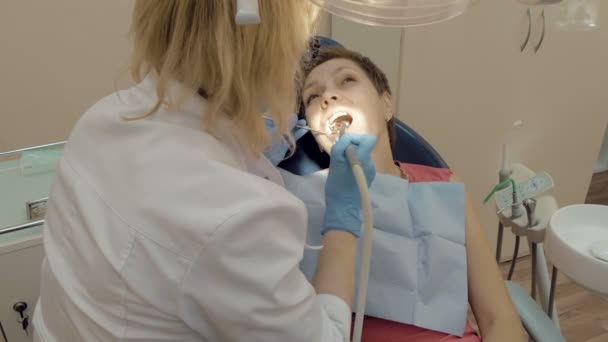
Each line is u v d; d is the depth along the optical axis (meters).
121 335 0.54
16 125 1.40
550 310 1.10
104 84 1.44
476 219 1.07
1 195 1.04
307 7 0.56
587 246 0.89
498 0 1.51
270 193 0.53
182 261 0.50
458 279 0.97
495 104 1.70
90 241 0.56
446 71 1.57
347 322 0.66
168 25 0.56
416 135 1.24
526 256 2.06
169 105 0.57
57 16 1.31
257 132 0.61
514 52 1.62
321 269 0.73
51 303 0.65
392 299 0.95
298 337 0.56
